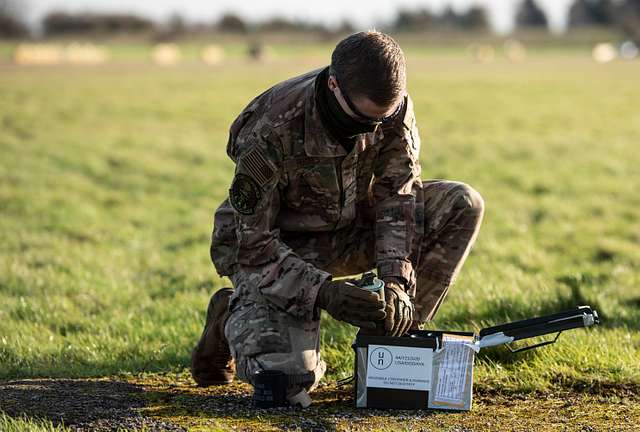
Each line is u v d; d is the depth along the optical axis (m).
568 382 3.68
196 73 48.34
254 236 3.19
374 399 3.28
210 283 6.37
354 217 3.45
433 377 3.26
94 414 3.23
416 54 88.25
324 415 3.20
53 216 9.73
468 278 5.93
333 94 2.98
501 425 3.09
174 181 12.66
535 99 29.14
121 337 4.83
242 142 3.16
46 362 4.33
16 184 11.85
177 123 21.52
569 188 11.32
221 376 3.69
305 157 3.15
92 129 19.66
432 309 3.62
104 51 94.56
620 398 3.49
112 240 8.62
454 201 3.50
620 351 4.07
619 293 5.80
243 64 62.44
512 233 8.48
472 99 29.09
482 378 3.71
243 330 3.23
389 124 3.27
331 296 3.07
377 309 3.02
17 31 121.50
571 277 6.08
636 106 26.02
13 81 39.12
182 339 4.70
